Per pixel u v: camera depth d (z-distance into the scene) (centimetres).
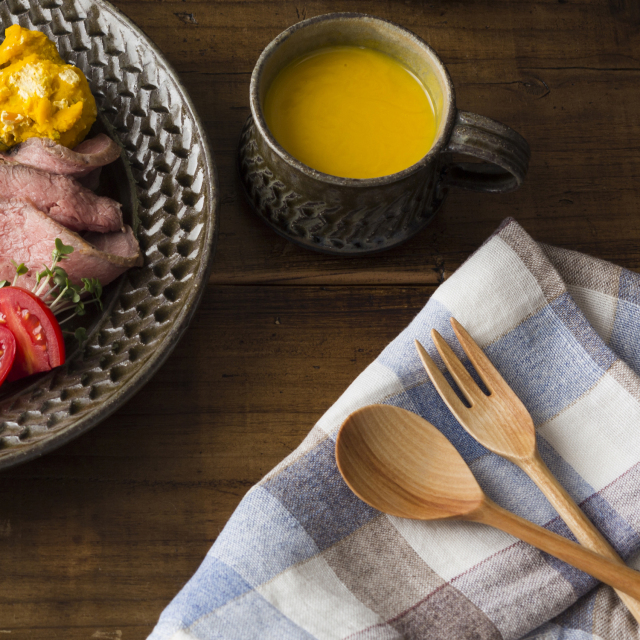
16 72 84
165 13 90
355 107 84
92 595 82
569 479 81
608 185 90
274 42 81
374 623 78
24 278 84
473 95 91
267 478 80
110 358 82
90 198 84
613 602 80
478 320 82
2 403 81
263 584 78
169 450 84
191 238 84
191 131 84
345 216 83
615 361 82
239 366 85
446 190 86
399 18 92
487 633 79
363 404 81
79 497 83
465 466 80
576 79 92
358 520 80
